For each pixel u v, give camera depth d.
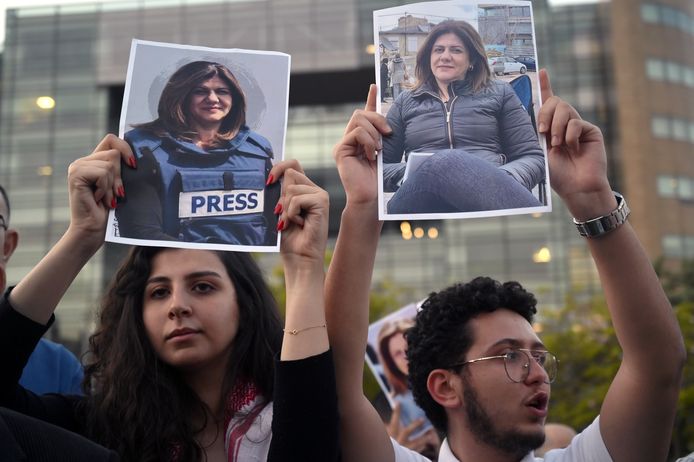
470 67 2.43
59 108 34.53
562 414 18.38
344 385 2.43
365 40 35.72
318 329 2.30
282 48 35.72
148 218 2.38
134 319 2.56
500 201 2.35
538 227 32.69
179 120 2.45
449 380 2.56
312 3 35.97
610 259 2.40
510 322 2.55
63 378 3.36
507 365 2.47
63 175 33.56
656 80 36.44
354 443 2.43
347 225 2.46
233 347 2.56
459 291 2.63
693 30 37.97
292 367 2.25
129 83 2.46
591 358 18.78
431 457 4.37
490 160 2.38
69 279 2.37
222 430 2.49
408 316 4.54
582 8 37.38
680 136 36.38
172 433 2.42
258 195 2.41
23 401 2.44
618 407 2.46
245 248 2.37
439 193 2.37
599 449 2.47
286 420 2.22
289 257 2.37
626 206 2.42
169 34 35.56
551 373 2.53
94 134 34.09
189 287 2.51
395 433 4.40
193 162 2.42
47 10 35.69
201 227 2.38
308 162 36.03
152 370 2.51
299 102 37.00
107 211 2.40
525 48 2.44
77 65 34.94
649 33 36.75
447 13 2.47
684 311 18.83
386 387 4.47
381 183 2.40
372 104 2.51
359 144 2.47
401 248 33.66
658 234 34.94
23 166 33.84
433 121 2.41
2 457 1.88
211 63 2.49
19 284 2.38
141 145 2.42
